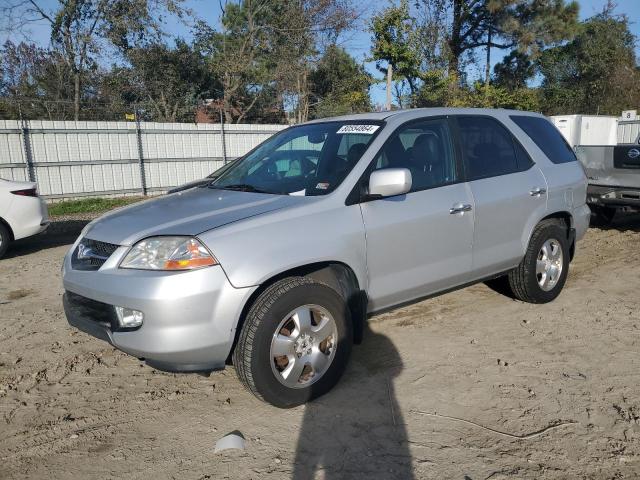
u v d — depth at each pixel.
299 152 4.23
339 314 3.45
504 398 3.47
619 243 7.70
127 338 3.07
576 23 26.83
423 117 4.23
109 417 3.37
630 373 3.76
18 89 25.08
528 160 4.88
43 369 4.04
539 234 4.88
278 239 3.24
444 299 5.35
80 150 15.27
